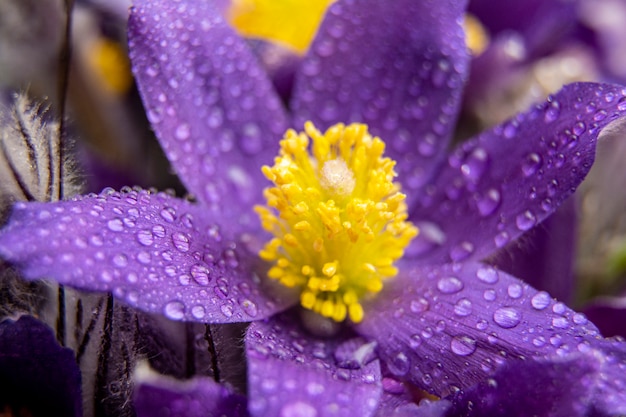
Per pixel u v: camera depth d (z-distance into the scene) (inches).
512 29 6.6
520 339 4.8
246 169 5.5
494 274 5.1
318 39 5.6
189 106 5.3
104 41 6.1
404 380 4.9
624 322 5.3
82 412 4.6
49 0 5.8
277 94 5.9
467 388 4.7
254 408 4.3
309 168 5.4
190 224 5.0
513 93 6.2
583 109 4.9
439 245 5.3
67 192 5.0
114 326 4.7
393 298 5.2
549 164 5.0
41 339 4.5
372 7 5.6
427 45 5.6
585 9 6.8
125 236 4.6
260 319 4.9
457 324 5.0
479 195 5.3
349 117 5.6
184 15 5.3
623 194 5.9
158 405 4.3
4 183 4.8
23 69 5.8
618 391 4.5
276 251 5.3
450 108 5.5
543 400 4.4
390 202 5.3
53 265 4.4
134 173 5.9
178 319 4.6
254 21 6.2
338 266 5.3
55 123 5.0
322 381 4.5
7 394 4.6
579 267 5.8
